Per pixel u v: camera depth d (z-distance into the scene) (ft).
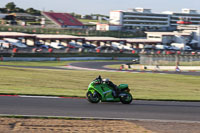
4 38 445.37
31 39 479.41
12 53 340.39
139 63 324.80
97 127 48.49
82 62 359.46
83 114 58.29
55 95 79.00
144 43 591.78
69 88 109.29
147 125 52.06
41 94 78.59
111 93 71.31
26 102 66.85
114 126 49.78
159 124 53.31
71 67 277.03
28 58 339.16
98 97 70.85
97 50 446.60
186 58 299.99
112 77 174.50
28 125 47.57
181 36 648.38
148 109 67.21
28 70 189.26
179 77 196.44
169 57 299.17
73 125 48.91
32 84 113.70
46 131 44.86
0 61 306.35
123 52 468.34
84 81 144.15
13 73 158.30
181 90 121.60
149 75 201.98
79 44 529.45
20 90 88.69
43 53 372.99
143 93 103.40
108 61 398.62
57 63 326.03
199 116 62.90
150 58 299.79
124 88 73.92
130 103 74.23
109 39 559.79
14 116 52.42
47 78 143.84
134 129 48.55
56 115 56.08
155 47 572.92
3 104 63.10
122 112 62.23
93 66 303.89
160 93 105.91
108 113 60.49
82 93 92.73
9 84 107.76
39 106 63.36
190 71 265.54
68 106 65.31
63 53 394.11
